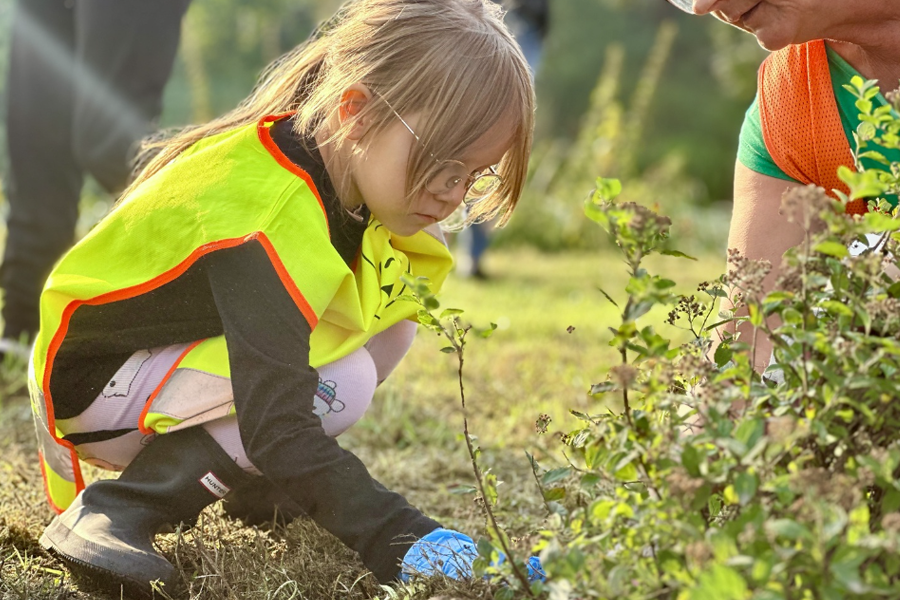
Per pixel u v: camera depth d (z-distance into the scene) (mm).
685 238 9109
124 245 1621
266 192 1555
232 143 1625
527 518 1389
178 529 1592
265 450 1471
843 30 1521
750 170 1753
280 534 1791
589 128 9695
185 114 11562
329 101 1590
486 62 1556
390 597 1403
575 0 17750
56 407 1673
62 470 1769
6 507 1872
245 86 12445
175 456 1612
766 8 1491
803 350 1124
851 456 1117
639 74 17172
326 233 1555
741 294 1388
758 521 980
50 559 1688
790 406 1122
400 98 1526
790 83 1660
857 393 1132
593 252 8516
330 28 1766
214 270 1528
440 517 1992
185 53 10664
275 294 1489
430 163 1532
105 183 2842
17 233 3008
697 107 16781
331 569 1598
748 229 1736
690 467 1034
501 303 4938
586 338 3936
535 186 10156
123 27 2680
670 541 1046
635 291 1070
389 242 1750
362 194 1604
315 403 1668
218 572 1524
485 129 1543
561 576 1056
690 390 1347
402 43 1551
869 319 1092
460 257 6184
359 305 1608
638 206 1078
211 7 12711
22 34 2900
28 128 2926
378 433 2543
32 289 3039
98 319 1619
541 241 8672
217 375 1586
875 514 1143
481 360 3414
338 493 1468
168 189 1620
